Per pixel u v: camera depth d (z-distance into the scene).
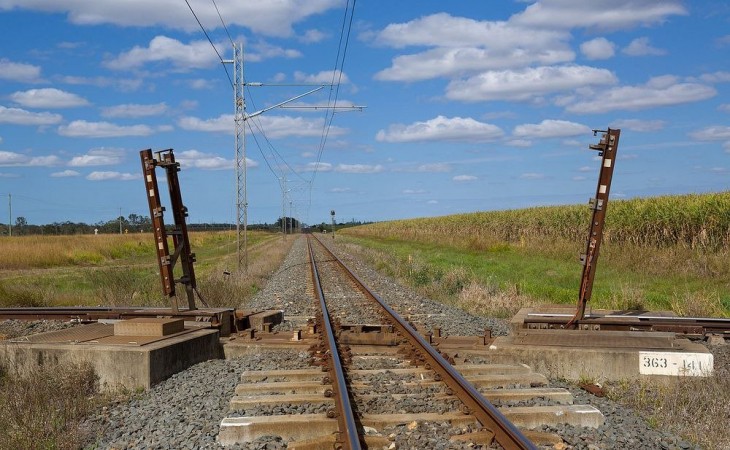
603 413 7.95
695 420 7.86
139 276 26.19
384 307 16.73
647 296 19.47
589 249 12.26
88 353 10.16
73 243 56.41
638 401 8.77
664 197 34.41
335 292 23.20
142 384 9.96
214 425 7.45
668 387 9.52
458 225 63.75
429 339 11.88
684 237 30.14
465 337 12.30
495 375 9.30
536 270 30.23
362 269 35.25
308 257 48.12
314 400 7.99
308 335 12.66
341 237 114.38
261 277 31.77
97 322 14.25
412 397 8.30
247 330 13.28
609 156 12.05
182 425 7.58
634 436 7.06
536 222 46.41
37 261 45.53
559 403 8.13
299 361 10.57
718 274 24.53
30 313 15.22
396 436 6.89
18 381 9.51
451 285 24.22
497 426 6.81
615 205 34.84
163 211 13.34
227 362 11.16
